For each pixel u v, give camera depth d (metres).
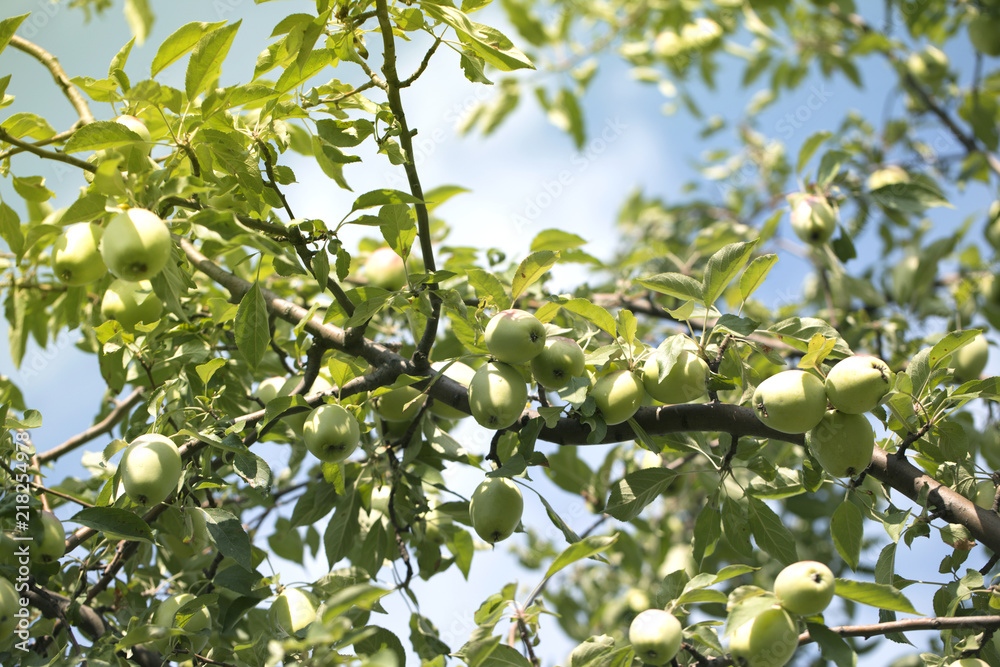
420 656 2.95
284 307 3.01
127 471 2.42
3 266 3.75
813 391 2.23
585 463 4.23
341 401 2.72
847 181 4.37
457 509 3.31
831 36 7.10
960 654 2.46
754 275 2.53
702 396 2.77
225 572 2.68
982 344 4.19
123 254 2.23
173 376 3.22
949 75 6.40
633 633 2.31
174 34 2.44
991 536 2.24
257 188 2.57
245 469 2.54
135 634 2.32
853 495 2.54
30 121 3.01
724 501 2.79
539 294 3.91
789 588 2.21
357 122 2.52
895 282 5.05
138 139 2.45
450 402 2.70
